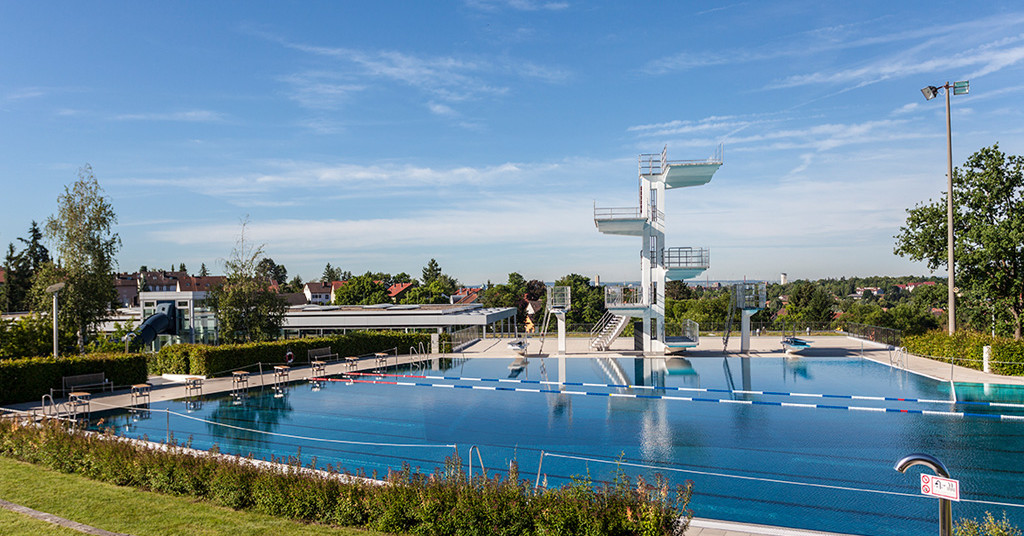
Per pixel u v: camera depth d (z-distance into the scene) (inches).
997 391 850.1
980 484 458.0
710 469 502.6
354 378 1016.2
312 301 5078.7
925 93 1099.9
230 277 1270.9
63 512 357.7
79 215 1256.2
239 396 848.3
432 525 324.2
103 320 1302.9
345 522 343.3
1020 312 1200.2
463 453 560.4
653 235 1277.1
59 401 791.7
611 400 808.9
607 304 1275.8
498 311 1726.1
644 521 296.5
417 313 1521.9
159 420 704.4
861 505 417.1
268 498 361.4
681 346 1300.4
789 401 792.3
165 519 346.9
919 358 1172.5
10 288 2945.4
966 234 1216.8
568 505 312.7
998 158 1200.8
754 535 338.0
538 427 659.4
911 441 582.2
